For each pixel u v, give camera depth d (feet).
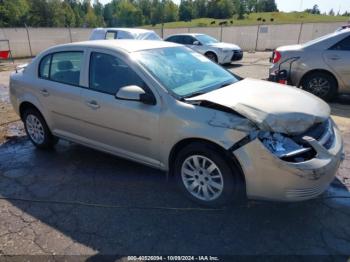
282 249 8.07
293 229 8.78
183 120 9.34
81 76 11.91
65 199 10.51
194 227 8.96
